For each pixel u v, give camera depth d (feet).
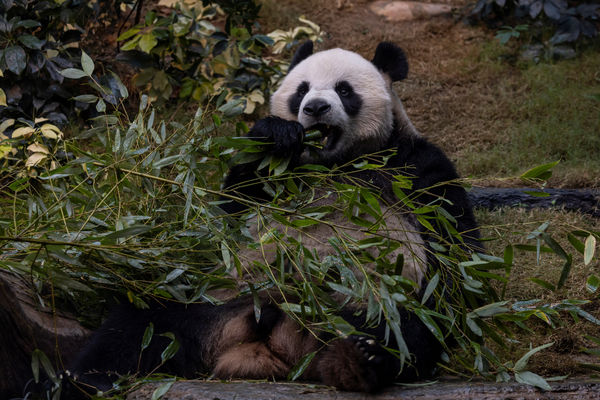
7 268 16.06
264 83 34.63
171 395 14.83
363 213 18.79
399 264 16.35
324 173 19.71
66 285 15.29
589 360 19.43
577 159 32.45
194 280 17.67
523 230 26.13
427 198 19.38
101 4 33.30
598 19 44.29
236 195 19.57
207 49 33.45
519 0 42.39
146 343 16.05
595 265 24.17
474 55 41.16
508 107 36.76
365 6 45.70
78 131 29.07
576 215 27.61
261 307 17.54
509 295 22.80
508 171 31.48
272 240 16.37
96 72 32.86
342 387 15.20
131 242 16.48
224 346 17.47
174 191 18.56
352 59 21.57
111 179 17.78
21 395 16.31
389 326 15.46
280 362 17.16
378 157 20.75
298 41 40.01
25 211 18.19
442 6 46.50
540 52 41.34
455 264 17.70
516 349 19.76
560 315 21.84
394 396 14.80
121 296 18.43
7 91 28.43
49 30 29.78
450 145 34.01
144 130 17.87
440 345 17.51
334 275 17.70
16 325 16.29
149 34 30.45
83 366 16.53
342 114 19.99
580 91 37.42
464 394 14.76
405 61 22.89
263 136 17.72
